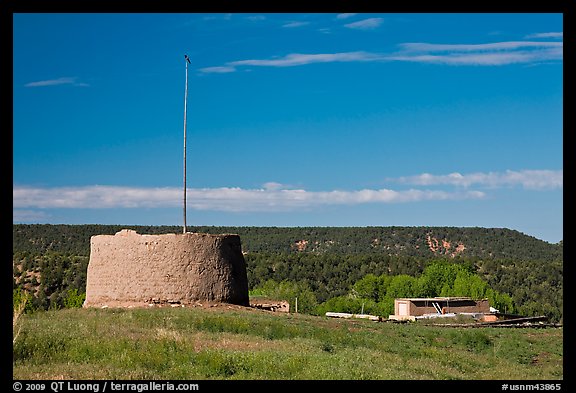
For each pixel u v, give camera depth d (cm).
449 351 3781
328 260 12431
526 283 11750
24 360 2419
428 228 18800
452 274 9431
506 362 3541
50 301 7781
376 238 18275
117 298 4184
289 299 8669
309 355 2773
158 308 3972
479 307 7012
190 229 14925
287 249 17300
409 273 11769
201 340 3025
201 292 4178
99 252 4288
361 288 9725
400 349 3512
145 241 4194
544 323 6116
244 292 4503
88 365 2389
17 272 8906
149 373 2308
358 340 3550
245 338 3198
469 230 18738
